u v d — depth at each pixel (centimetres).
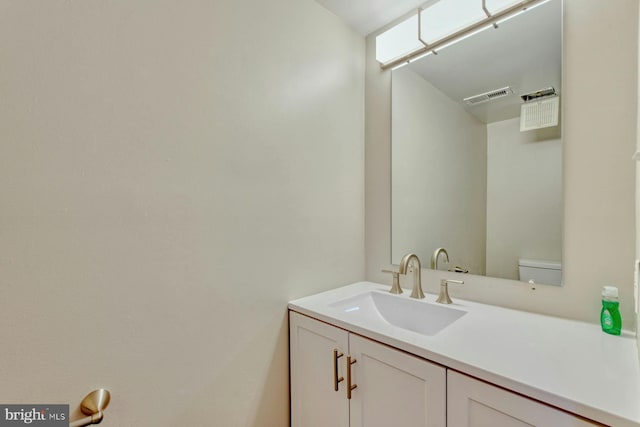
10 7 68
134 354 86
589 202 102
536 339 89
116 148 83
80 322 77
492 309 119
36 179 71
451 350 81
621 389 63
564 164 107
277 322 125
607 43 98
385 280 163
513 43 120
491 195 126
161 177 92
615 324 91
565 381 66
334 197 153
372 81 169
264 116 120
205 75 102
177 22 95
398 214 158
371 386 96
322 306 124
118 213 83
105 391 81
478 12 124
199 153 100
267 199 122
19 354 69
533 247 115
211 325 104
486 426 71
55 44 73
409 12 151
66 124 75
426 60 146
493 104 125
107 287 82
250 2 116
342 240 158
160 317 92
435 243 144
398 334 93
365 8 148
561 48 108
